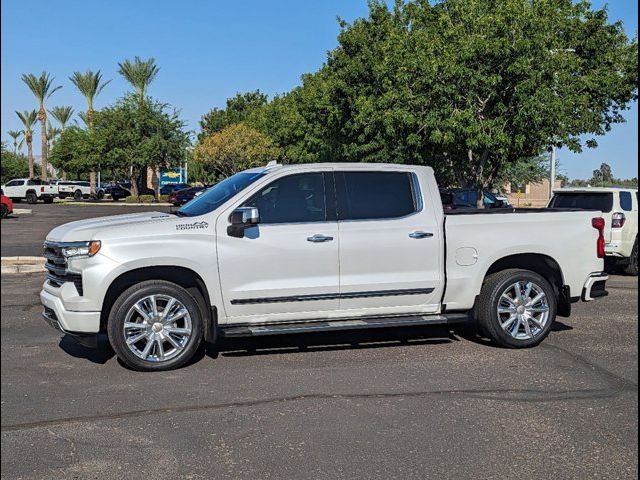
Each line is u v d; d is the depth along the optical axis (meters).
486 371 6.38
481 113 19.36
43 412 5.24
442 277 7.04
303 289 6.65
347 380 6.07
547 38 18.30
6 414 5.20
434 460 4.35
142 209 41.31
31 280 12.26
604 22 22.27
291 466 4.27
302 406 5.38
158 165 54.00
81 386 5.91
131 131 52.97
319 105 28.17
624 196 13.39
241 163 48.59
